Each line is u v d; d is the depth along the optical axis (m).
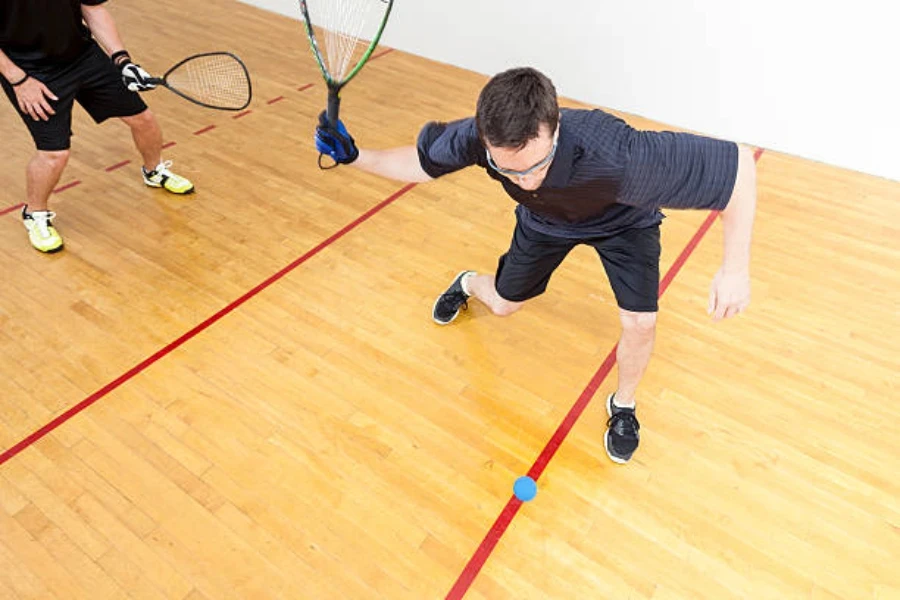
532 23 4.14
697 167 1.31
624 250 1.71
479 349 2.38
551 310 2.56
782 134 3.65
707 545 1.78
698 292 2.68
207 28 5.03
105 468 1.92
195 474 1.92
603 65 4.02
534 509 1.86
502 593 1.66
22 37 2.34
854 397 2.22
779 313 2.56
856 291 2.69
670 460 2.00
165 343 2.34
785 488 1.93
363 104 4.05
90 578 1.66
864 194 3.33
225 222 2.97
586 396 2.21
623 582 1.69
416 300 2.58
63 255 2.72
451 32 4.51
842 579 1.70
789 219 3.13
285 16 5.34
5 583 1.64
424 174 1.65
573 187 1.38
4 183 3.17
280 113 3.89
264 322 2.44
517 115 1.18
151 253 2.76
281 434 2.04
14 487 1.86
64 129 2.57
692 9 3.55
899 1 3.02
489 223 3.04
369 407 2.14
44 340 2.33
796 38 3.35
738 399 2.20
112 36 2.65
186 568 1.69
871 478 1.96
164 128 3.66
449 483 1.92
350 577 1.69
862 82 3.29
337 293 2.59
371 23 4.86
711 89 3.74
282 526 1.80
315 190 3.22
